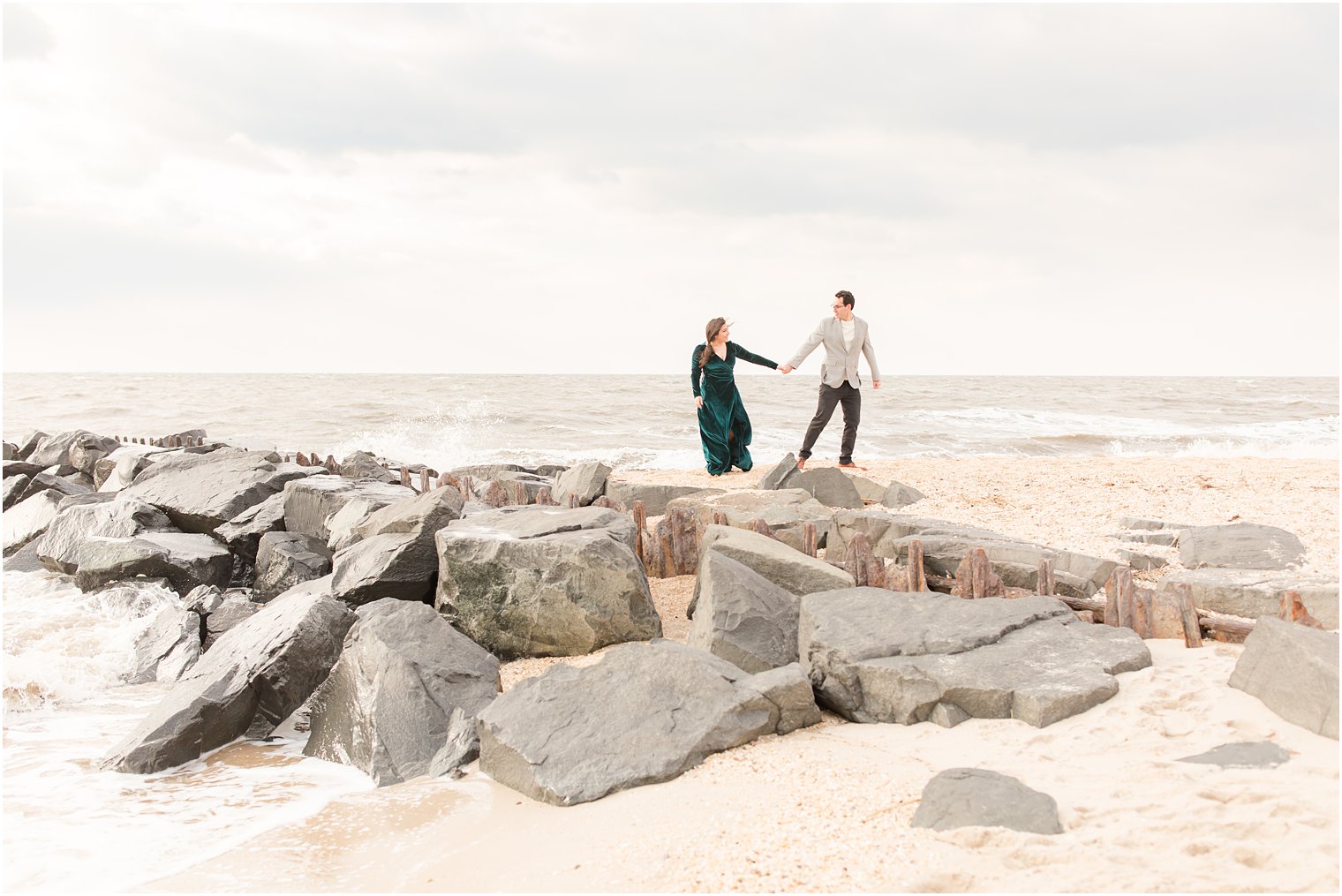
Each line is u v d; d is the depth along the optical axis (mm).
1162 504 9383
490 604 6695
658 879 3441
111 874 4047
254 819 4645
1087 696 4656
